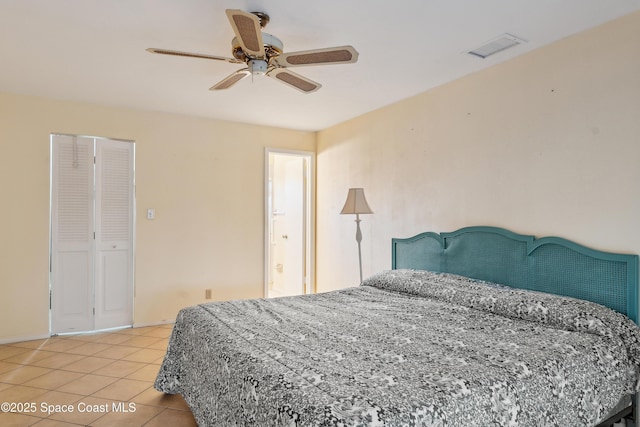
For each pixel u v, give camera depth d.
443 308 2.47
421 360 1.61
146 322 4.17
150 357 3.27
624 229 2.21
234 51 2.23
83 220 3.91
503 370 1.51
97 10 2.14
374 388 1.35
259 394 1.41
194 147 4.41
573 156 2.45
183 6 2.10
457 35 2.44
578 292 2.38
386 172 3.98
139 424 2.24
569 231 2.47
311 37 2.46
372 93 3.57
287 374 1.46
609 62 2.28
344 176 4.61
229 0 2.03
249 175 4.73
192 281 4.40
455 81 3.24
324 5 2.09
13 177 3.61
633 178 2.18
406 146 3.73
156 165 4.22
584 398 1.65
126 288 4.11
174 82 3.29
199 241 4.45
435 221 3.43
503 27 2.35
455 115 3.24
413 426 1.20
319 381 1.40
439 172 3.39
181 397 2.57
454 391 1.34
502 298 2.38
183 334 2.42
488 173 2.98
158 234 4.23
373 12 2.16
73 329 3.88
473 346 1.78
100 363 3.13
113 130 4.02
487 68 2.98
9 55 2.74
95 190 3.96
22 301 3.65
